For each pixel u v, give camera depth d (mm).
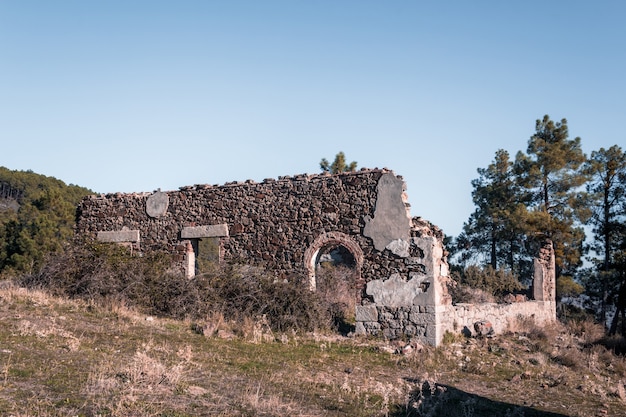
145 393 8328
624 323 33469
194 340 13344
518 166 34750
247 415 7953
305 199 17922
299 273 17594
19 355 9672
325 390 10055
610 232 35094
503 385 12203
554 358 15766
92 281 16953
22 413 6938
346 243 16938
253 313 16281
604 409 10797
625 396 12023
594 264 35250
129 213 21359
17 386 8031
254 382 9945
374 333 16047
